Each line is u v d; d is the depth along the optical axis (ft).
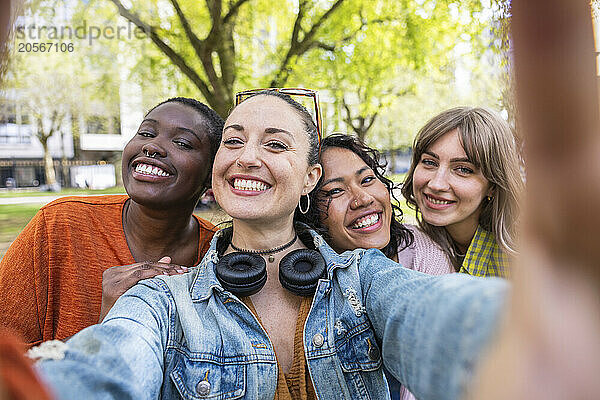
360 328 1.87
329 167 3.01
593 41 0.26
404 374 1.21
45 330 2.94
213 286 1.88
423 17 12.34
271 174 2.01
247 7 13.20
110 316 1.61
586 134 0.27
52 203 3.16
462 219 3.31
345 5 12.73
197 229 3.32
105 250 3.06
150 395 1.30
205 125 3.11
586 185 0.27
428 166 3.43
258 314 2.01
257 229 2.09
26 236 3.03
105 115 32.86
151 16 12.69
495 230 3.23
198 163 3.02
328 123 16.92
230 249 2.17
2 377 0.55
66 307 2.93
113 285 2.46
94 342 1.20
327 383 1.84
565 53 0.26
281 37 14.05
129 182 2.98
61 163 44.98
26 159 45.73
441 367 0.95
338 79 13.83
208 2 12.12
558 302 0.32
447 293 1.05
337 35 13.09
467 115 3.30
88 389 0.99
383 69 13.56
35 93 24.07
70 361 1.03
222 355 1.77
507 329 0.36
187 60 13.19
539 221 0.30
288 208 2.06
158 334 1.64
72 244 3.00
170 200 2.95
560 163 0.28
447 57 12.77
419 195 3.46
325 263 2.03
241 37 13.78
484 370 0.39
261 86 13.08
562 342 0.32
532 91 0.27
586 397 0.32
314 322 1.92
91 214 3.12
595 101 0.26
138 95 16.67
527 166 0.29
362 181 3.03
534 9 0.27
